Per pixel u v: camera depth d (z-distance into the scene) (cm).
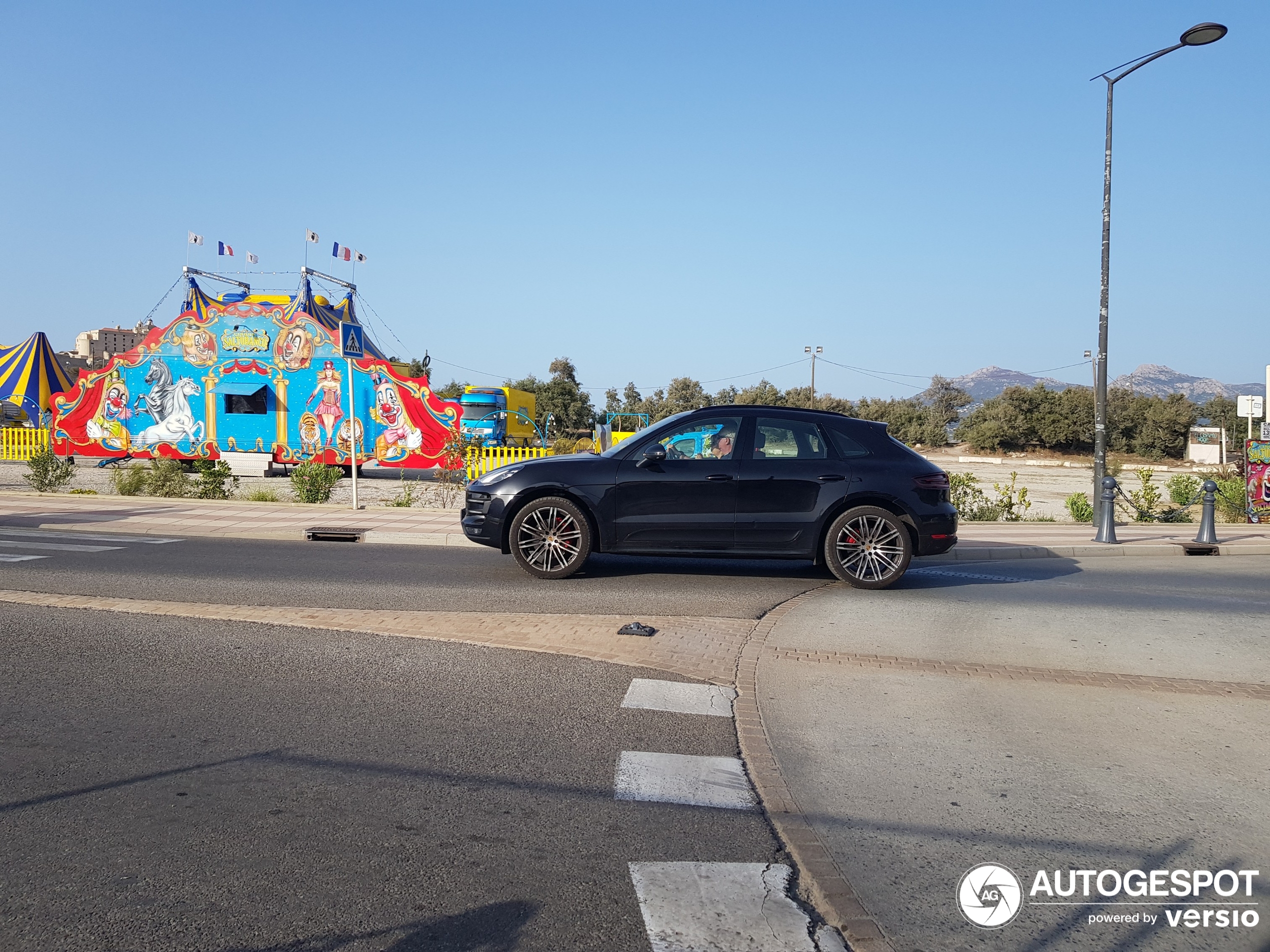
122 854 336
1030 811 395
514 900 311
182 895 307
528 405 3478
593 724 495
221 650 632
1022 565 1155
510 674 585
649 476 923
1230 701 558
